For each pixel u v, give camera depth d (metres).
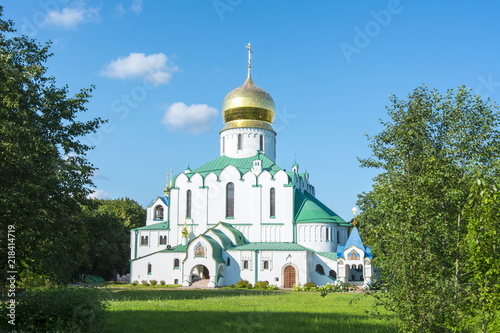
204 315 36.66
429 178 22.28
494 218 20.75
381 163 24.50
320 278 87.25
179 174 100.44
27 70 32.22
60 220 31.38
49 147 30.80
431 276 21.50
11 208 26.55
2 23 32.34
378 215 23.78
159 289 79.62
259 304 47.47
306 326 31.67
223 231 94.00
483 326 22.47
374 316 23.72
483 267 21.14
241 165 102.06
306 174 115.31
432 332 21.42
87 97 34.62
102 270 118.44
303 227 93.31
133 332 28.66
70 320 25.67
